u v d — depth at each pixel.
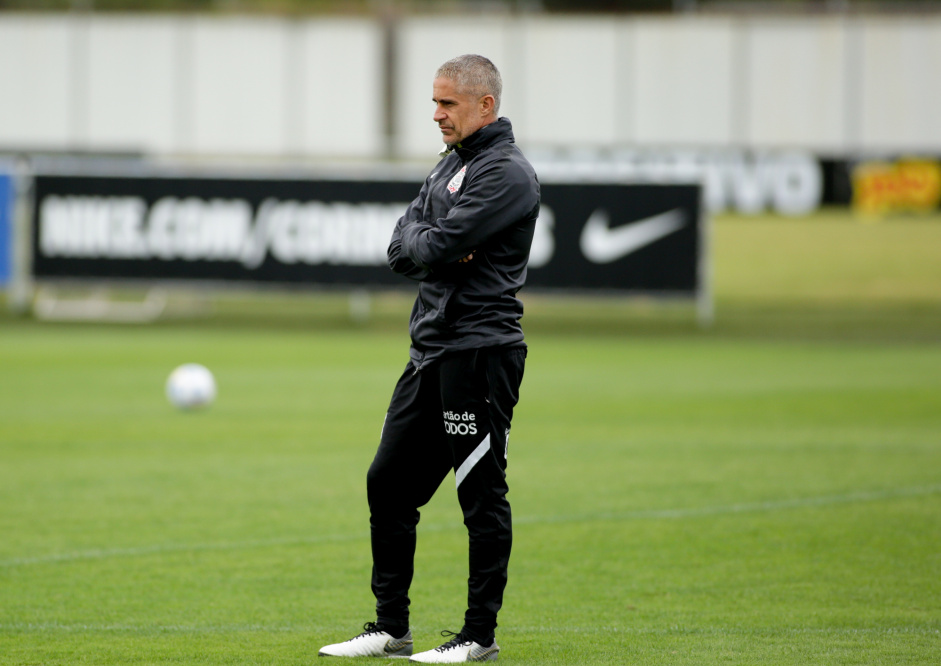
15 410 43.72
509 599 20.25
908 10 122.38
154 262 78.00
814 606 19.66
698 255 76.00
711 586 21.03
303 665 16.30
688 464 33.56
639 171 96.19
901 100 118.88
